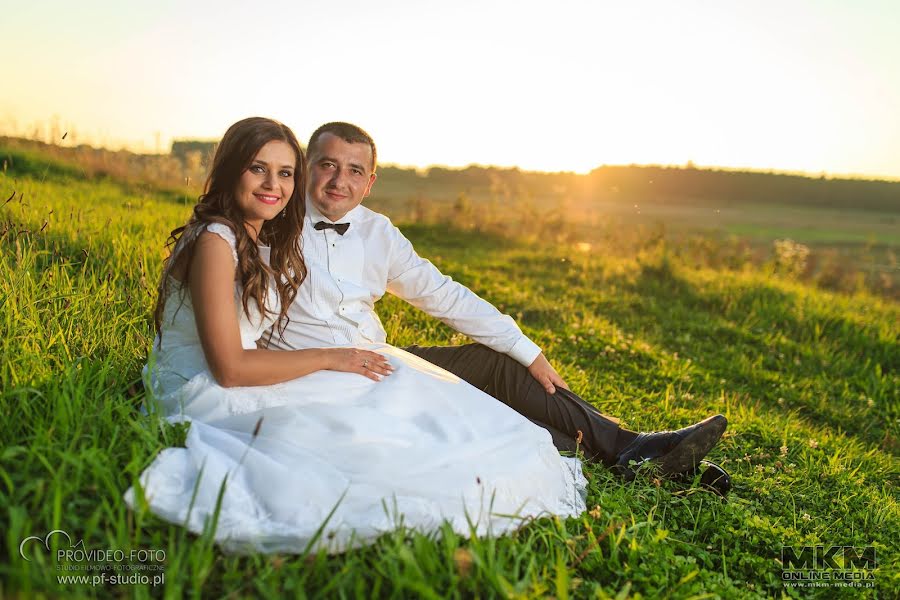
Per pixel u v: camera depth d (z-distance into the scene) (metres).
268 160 2.86
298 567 2.15
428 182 30.47
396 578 2.10
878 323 8.63
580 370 5.74
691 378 6.21
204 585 2.10
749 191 60.94
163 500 2.23
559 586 2.16
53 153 10.62
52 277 4.20
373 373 2.91
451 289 3.65
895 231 43.84
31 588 1.86
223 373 2.66
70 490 2.20
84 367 3.00
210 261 2.69
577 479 3.12
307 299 3.20
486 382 3.66
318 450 2.50
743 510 3.34
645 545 2.75
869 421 6.00
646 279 10.47
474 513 2.54
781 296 9.62
